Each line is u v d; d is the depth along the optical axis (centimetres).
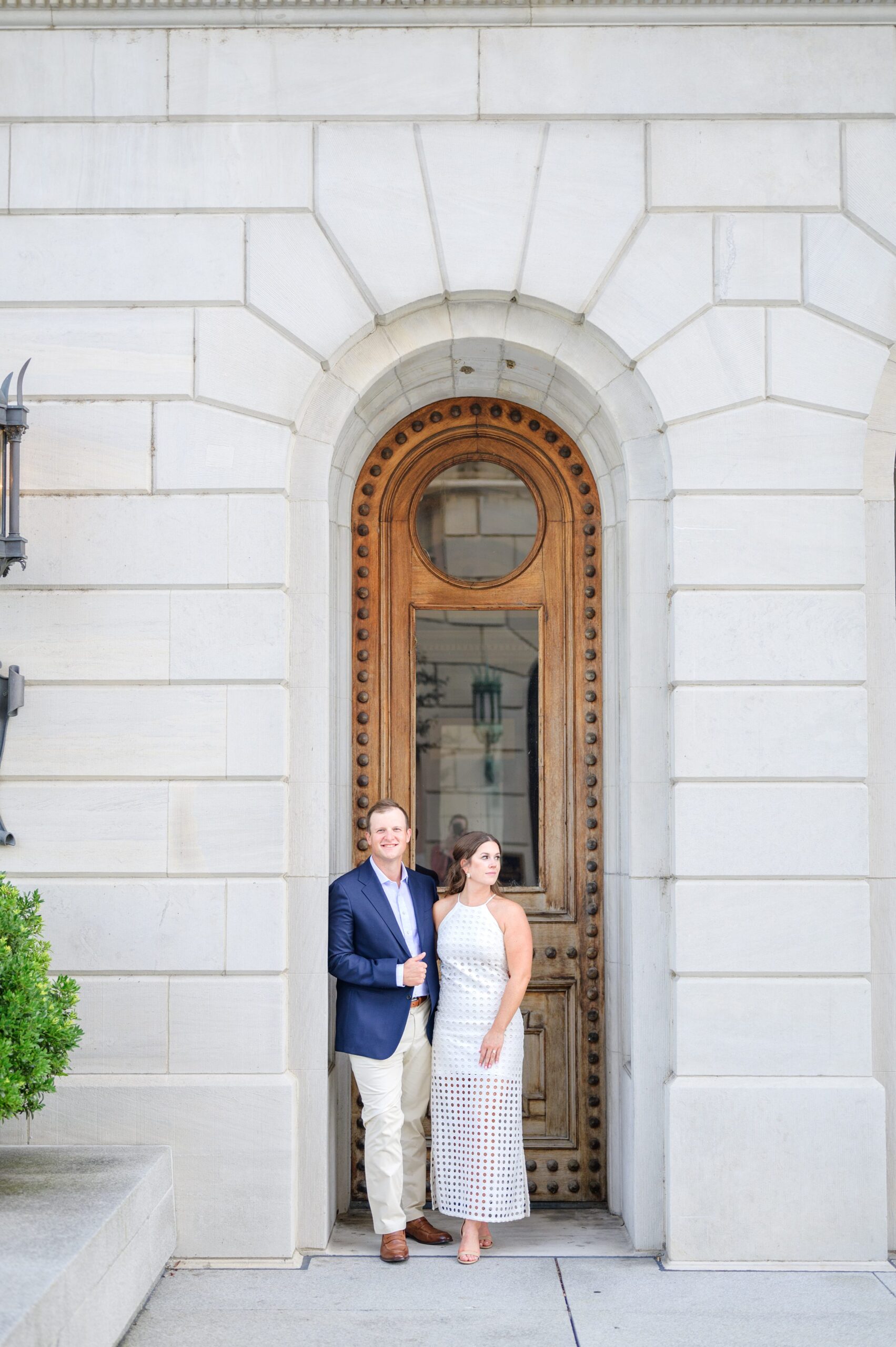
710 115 559
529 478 646
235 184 557
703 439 554
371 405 602
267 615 547
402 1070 544
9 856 541
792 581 549
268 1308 472
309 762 555
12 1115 468
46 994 464
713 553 550
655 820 560
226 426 554
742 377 555
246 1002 534
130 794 543
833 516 552
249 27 561
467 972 531
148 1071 533
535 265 557
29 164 559
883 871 559
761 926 538
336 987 579
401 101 557
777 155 559
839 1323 460
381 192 557
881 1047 553
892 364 570
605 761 619
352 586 636
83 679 547
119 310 557
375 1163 526
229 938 536
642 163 558
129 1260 452
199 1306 473
